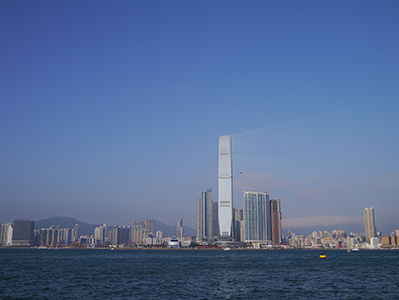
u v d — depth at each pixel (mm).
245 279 125125
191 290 98312
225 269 169375
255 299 85625
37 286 104250
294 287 104938
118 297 86750
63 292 93375
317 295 91312
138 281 116938
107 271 155250
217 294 92000
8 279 121250
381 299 86188
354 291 97688
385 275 139750
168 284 110000
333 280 122438
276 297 88375
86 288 100625
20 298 84812
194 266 191375
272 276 135750
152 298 85625
